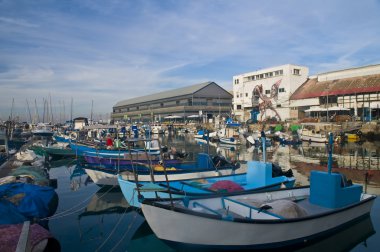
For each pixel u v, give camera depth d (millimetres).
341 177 10031
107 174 15625
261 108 67062
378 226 10727
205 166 16609
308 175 20344
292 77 62625
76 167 24406
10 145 34812
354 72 54969
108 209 12836
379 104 44969
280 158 29203
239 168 16250
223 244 7852
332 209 9461
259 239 7934
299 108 59375
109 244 9492
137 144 30859
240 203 9195
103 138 36344
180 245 8102
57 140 39844
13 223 8891
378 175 20047
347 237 10000
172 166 18250
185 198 8820
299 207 8891
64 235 10133
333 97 53000
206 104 84938
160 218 8000
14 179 13273
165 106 95062
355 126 42875
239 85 73812
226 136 49281
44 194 11172
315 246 9203
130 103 119562
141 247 9344
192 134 69000
